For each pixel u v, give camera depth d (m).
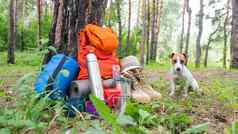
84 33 2.24
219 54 23.44
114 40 2.22
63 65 2.09
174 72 3.34
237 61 8.62
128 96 2.19
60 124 1.79
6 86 3.51
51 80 2.05
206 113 2.39
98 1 2.54
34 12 17.36
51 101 1.88
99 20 2.57
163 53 19.17
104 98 2.04
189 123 2.01
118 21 11.63
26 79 1.93
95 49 2.17
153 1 12.88
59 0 2.54
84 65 2.15
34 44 13.81
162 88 3.66
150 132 1.71
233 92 3.06
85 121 1.66
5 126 1.66
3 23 13.67
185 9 13.11
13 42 9.05
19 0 15.12
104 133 1.27
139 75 2.57
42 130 1.65
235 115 2.33
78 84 2.04
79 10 2.51
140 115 1.71
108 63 2.19
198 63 11.89
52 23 2.58
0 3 15.01
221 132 1.90
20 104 1.83
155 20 13.60
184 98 3.00
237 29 8.61
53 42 2.56
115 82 2.14
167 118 1.95
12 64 8.75
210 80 4.86
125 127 1.60
